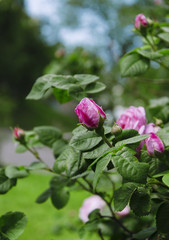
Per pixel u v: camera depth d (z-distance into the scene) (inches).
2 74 482.3
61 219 78.7
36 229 75.0
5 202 97.7
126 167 19.5
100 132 21.1
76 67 58.6
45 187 118.4
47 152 192.7
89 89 25.0
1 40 472.4
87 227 29.6
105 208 31.9
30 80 493.4
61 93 25.7
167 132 23.7
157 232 22.2
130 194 20.9
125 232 30.0
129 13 82.0
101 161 19.8
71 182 28.2
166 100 32.6
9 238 22.8
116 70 71.2
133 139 20.0
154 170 22.0
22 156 213.5
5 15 448.1
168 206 21.1
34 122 466.3
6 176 25.9
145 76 68.2
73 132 22.1
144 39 31.0
